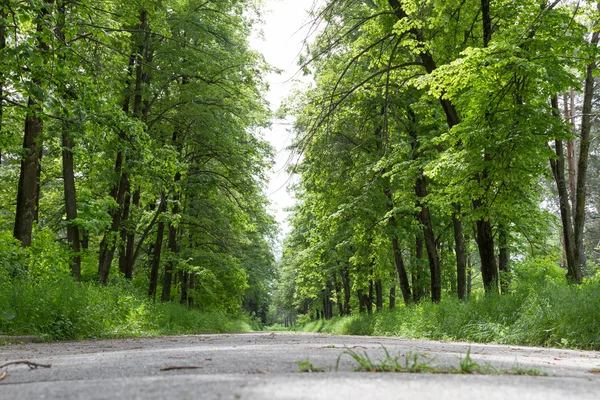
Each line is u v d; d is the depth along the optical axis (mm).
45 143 18031
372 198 21219
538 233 23625
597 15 15188
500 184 14500
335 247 27031
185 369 3773
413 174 18281
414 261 28062
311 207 25750
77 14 15203
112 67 17891
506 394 2543
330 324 43531
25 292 10664
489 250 16438
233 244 31891
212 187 24812
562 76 13180
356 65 19000
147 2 17094
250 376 3088
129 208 23891
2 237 12945
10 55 11219
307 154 19484
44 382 3137
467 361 3811
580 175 17062
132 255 24188
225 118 22547
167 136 23359
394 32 15258
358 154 21422
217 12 21438
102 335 11797
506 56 12570
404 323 18219
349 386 2648
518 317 12570
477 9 16641
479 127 14008
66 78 13266
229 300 38969
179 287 33000
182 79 21719
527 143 13273
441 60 17734
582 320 10312
